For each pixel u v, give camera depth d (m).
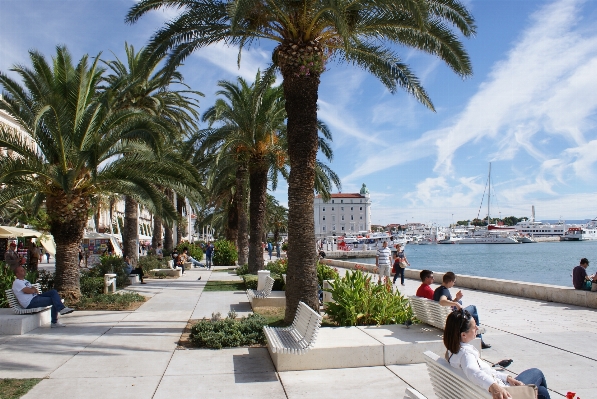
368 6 9.77
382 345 6.80
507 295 14.45
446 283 7.78
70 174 11.56
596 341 8.01
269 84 14.03
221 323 8.29
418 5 7.86
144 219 88.62
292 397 5.49
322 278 15.02
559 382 5.86
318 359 6.62
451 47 10.38
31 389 5.74
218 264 33.62
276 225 72.62
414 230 198.25
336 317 8.64
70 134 11.91
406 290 16.69
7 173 10.64
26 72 11.73
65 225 12.31
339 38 10.74
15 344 8.05
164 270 22.94
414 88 12.44
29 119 11.78
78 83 11.86
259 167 20.41
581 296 11.94
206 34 10.80
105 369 6.61
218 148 22.41
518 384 3.95
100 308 12.12
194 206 23.72
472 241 148.00
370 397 5.47
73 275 12.48
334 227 168.88
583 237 152.12
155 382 6.04
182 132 25.30
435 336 7.32
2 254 26.12
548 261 62.75
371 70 12.65
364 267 25.86
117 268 17.84
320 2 9.15
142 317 10.88
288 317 9.09
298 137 9.34
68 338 8.57
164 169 12.56
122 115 12.54
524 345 7.77
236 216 37.19
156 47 10.73
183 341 8.37
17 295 9.53
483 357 7.09
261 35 10.49
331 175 22.25
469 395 3.72
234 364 6.87
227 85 19.34
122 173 12.13
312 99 9.45
